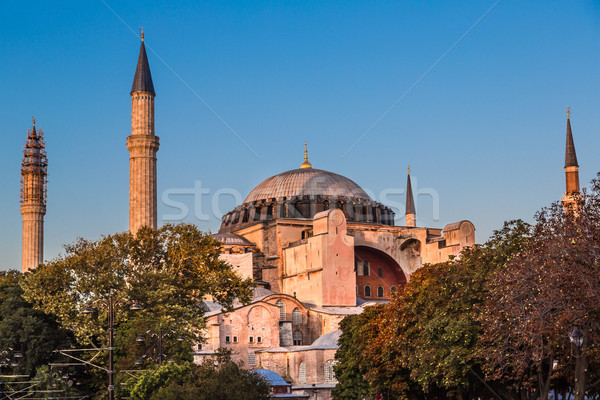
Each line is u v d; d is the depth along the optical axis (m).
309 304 134.75
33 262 142.00
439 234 150.50
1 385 79.25
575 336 40.41
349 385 84.88
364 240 145.25
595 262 41.16
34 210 143.12
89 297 84.50
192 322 81.06
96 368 79.62
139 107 110.75
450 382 55.38
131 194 109.19
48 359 82.00
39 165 145.88
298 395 103.50
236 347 123.62
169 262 90.25
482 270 58.03
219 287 89.44
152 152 110.06
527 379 54.25
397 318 66.06
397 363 65.56
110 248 86.38
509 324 46.56
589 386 46.69
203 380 61.19
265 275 142.00
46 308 82.81
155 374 63.22
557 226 45.19
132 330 74.81
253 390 62.03
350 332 87.81
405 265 147.88
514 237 58.62
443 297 61.47
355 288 134.88
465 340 54.97
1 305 88.75
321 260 132.75
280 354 121.69
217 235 147.00
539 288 43.34
